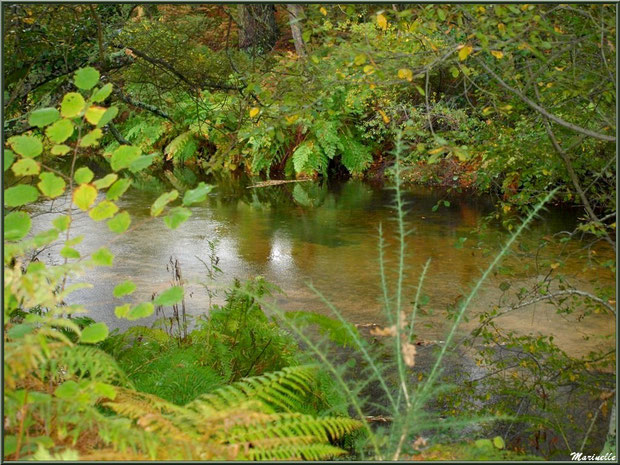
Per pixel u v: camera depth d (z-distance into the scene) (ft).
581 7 12.71
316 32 12.91
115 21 18.75
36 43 16.19
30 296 6.25
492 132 15.31
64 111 7.50
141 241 35.06
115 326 21.08
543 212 40.52
